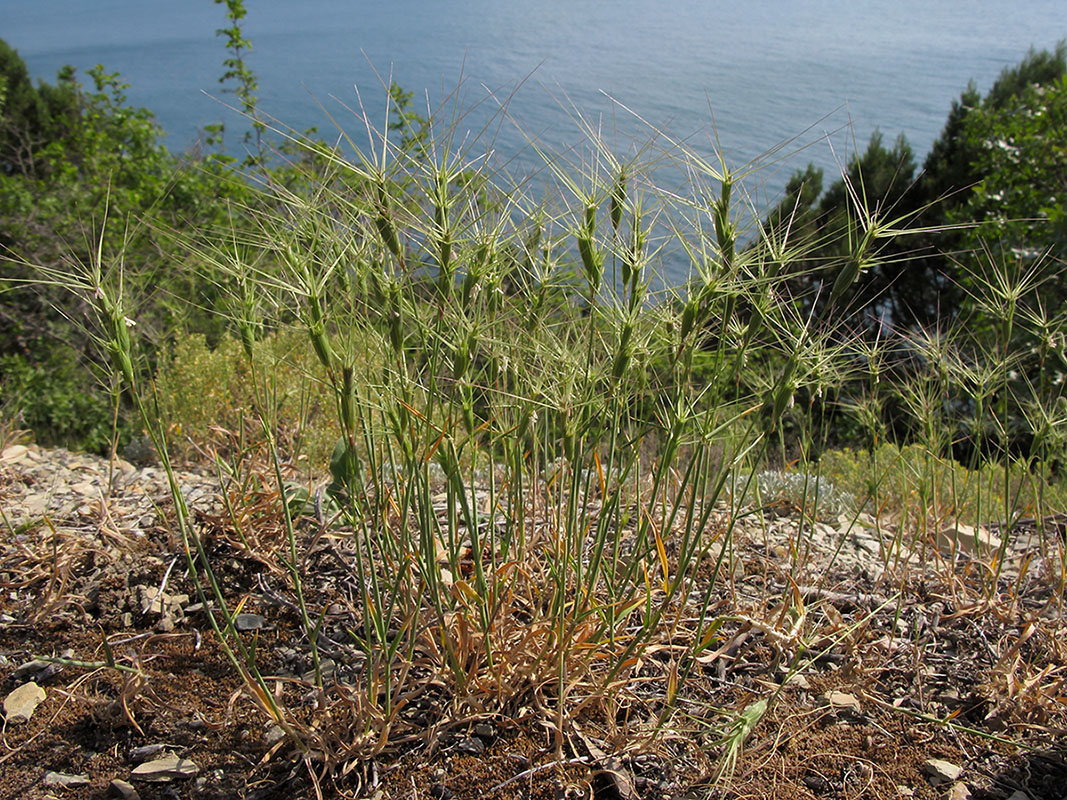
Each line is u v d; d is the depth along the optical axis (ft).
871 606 9.87
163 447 6.36
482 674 7.78
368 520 9.37
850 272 6.39
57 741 7.49
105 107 41.86
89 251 6.00
